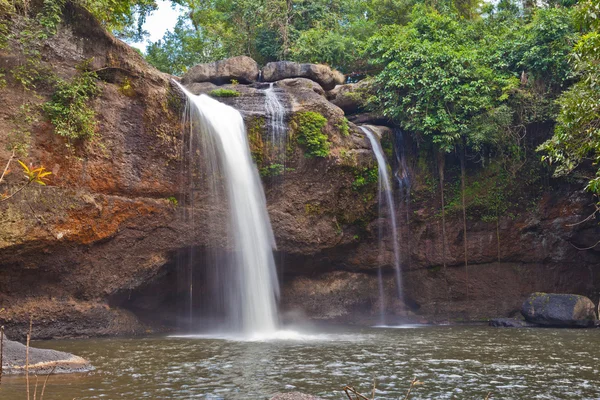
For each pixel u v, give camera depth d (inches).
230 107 797.2
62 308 631.8
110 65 669.3
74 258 633.0
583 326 784.9
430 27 1001.5
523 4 1157.7
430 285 945.5
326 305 898.7
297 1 1229.7
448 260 938.7
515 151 930.1
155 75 705.6
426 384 370.6
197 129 741.3
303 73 934.4
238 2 1236.5
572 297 796.0
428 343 596.4
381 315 933.8
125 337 658.2
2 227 567.5
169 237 715.4
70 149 620.7
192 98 749.3
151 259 701.9
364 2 1344.7
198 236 736.3
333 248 872.9
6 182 574.2
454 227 944.9
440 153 943.7
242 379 382.6
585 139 461.7
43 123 607.2
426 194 945.5
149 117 693.3
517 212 948.0
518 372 415.8
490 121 899.4
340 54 1139.9
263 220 797.2
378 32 1076.5
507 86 896.9
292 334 706.8
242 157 781.9
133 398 323.6
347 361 464.4
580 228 940.6
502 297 938.1
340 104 981.8
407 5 1189.1
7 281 597.9
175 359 472.4
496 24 1093.8
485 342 603.8
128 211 671.8
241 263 765.3
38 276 619.8
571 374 408.5
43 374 390.9
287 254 829.2
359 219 886.4
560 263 955.3
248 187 781.3
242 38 1231.5
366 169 865.5
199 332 745.6
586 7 425.1
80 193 626.2
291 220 816.3
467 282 939.3
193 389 349.1
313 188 831.7
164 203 707.4
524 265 952.9
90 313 653.9
